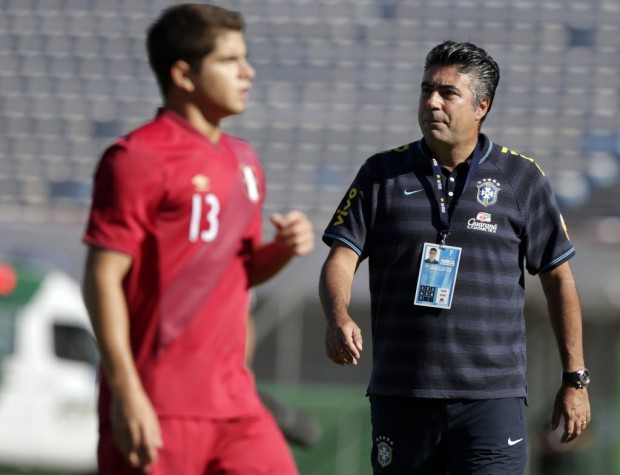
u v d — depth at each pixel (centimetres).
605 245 5156
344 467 4566
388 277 1712
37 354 4900
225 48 1333
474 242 1692
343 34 8675
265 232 6225
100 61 8594
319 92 8338
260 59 8569
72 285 5256
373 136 8106
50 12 8850
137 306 1300
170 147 1306
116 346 1247
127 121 8319
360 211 1736
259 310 5122
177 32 1328
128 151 1288
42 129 8238
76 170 8012
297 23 8775
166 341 1294
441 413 1689
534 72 8275
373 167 1753
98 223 1276
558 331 1758
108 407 1303
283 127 8125
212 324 1313
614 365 4684
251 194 1356
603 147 7862
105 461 1305
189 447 1293
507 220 1706
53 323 5012
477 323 1681
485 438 1681
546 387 4734
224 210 1322
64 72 8569
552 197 1742
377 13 8788
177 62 1331
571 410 1736
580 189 7506
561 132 7938
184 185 1297
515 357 1709
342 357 1628
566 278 1752
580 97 8138
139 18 8806
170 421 1286
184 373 1296
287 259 1361
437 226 1698
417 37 8638
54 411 4919
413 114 8231
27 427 4859
